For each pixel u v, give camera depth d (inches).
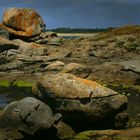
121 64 1838.1
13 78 1755.7
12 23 2411.4
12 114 856.3
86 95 948.0
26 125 836.6
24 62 1990.7
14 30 2420.0
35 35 2472.9
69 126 941.2
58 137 884.0
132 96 1518.2
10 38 2395.4
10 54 2047.2
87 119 958.4
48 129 848.3
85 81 982.4
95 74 1776.6
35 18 2482.8
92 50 2261.3
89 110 948.0
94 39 2657.5
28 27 2449.6
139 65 1811.0
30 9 2472.9
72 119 967.0
